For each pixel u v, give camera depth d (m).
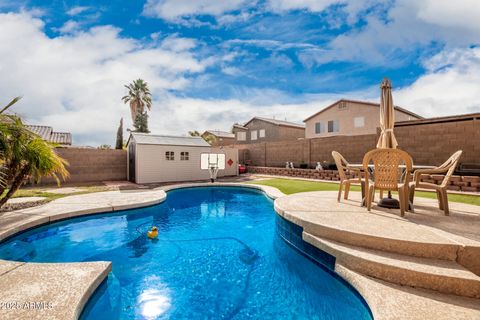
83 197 8.17
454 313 2.19
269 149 19.36
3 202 5.52
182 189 11.61
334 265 3.34
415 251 3.00
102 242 5.05
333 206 5.09
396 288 2.62
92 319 2.68
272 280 3.60
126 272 3.82
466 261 2.85
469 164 9.71
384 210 4.69
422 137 11.15
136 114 32.12
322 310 2.89
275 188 10.09
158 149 13.74
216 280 3.59
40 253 4.51
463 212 4.51
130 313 2.83
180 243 5.07
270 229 6.02
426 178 9.21
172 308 2.94
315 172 13.74
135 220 6.68
